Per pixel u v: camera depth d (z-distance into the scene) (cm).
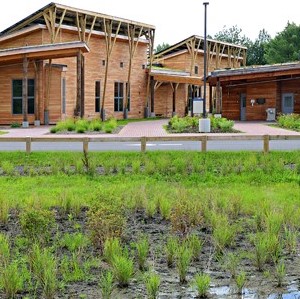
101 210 760
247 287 615
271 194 1119
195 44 5591
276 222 812
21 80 3662
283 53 7362
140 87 4831
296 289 609
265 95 3778
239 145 2019
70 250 727
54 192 1150
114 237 742
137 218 927
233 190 1163
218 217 845
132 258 683
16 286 583
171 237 764
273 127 2995
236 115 3972
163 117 4991
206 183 1293
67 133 2634
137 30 4731
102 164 1583
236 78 3728
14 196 1080
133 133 2623
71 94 3912
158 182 1308
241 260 703
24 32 3775
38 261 628
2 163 1552
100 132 2666
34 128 3216
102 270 657
